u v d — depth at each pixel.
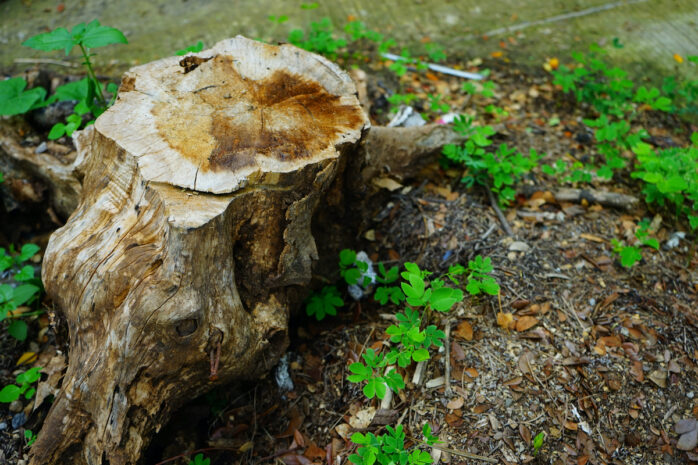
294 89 0.75
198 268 0.62
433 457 0.70
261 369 0.75
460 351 0.77
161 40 1.32
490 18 1.44
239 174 0.63
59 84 1.05
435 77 1.23
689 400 0.75
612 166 0.97
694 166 0.90
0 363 0.82
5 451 0.75
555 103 1.18
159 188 0.62
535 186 0.98
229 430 0.77
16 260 0.87
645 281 0.86
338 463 0.73
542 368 0.76
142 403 0.65
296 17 1.41
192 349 0.64
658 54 1.32
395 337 0.73
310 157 0.66
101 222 0.68
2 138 0.94
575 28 1.40
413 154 0.95
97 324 0.66
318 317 0.82
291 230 0.69
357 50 1.30
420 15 1.44
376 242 0.92
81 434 0.67
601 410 0.73
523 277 0.85
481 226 0.91
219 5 1.45
